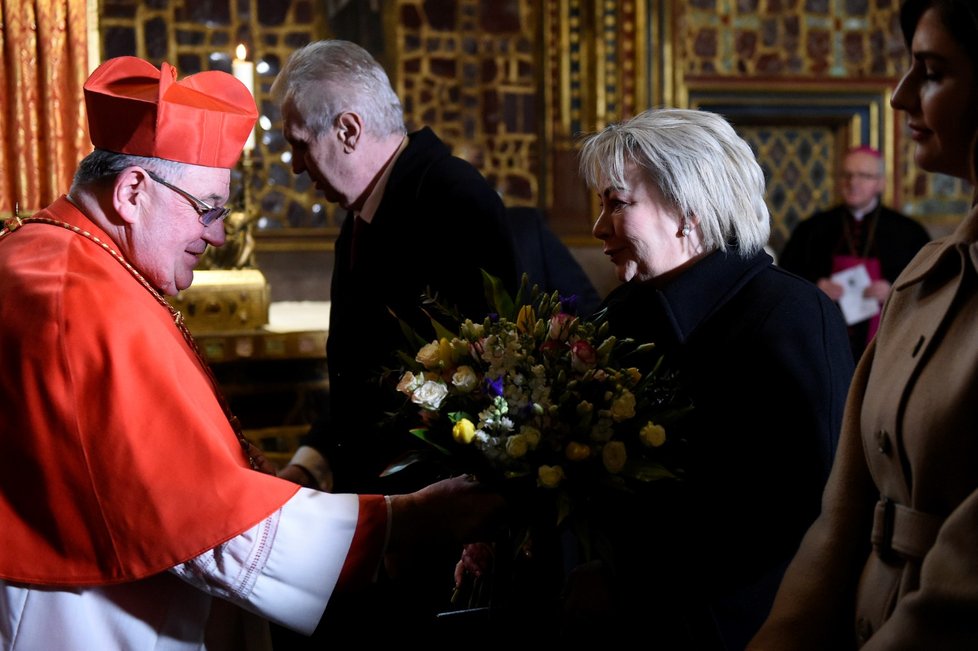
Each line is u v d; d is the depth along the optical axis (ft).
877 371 4.26
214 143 5.74
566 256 11.45
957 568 3.46
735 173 5.76
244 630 5.90
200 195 5.73
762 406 5.43
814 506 5.39
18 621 5.19
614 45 19.54
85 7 13.47
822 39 20.59
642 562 5.55
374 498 5.60
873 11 20.74
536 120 19.47
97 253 5.56
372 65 8.02
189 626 5.55
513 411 5.26
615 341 5.57
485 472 5.46
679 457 5.62
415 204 7.96
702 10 20.02
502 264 7.88
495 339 5.41
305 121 7.85
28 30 13.33
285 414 12.44
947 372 3.78
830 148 21.30
